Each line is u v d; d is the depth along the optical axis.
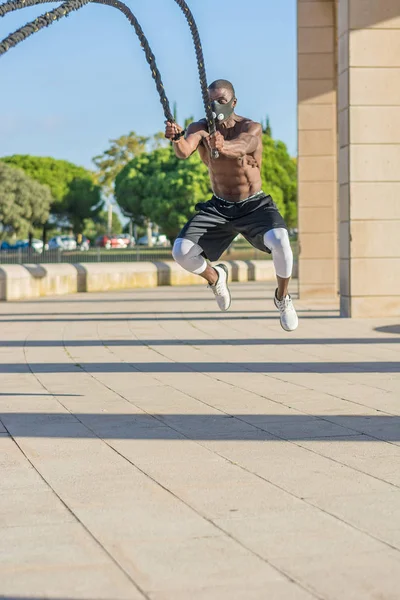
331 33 23.19
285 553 4.34
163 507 5.17
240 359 12.13
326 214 23.62
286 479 5.77
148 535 4.65
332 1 23.11
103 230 114.06
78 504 5.25
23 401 8.91
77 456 6.49
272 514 5.00
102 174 102.12
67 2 4.91
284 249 6.95
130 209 78.06
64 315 19.94
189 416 8.02
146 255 37.22
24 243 86.12
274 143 82.81
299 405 8.52
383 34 17.59
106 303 23.75
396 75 17.66
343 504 5.18
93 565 4.20
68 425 7.66
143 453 6.56
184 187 70.94
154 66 6.05
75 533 4.70
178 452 6.58
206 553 4.36
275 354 12.62
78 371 11.14
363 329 15.83
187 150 6.41
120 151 101.38
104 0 5.29
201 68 6.18
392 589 3.87
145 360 12.16
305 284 23.75
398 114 17.72
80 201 85.31
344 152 18.00
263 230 7.00
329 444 6.80
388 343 13.77
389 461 6.23
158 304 23.12
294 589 3.88
